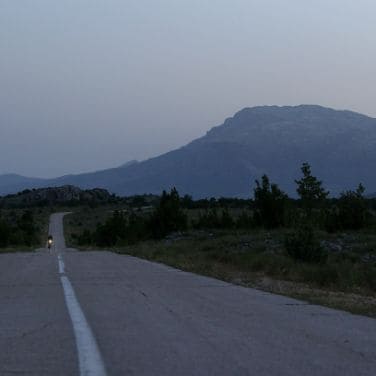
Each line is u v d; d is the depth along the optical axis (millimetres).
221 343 10516
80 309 14750
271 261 28547
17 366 8859
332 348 10125
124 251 46938
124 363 9047
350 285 22219
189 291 19031
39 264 32156
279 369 8680
